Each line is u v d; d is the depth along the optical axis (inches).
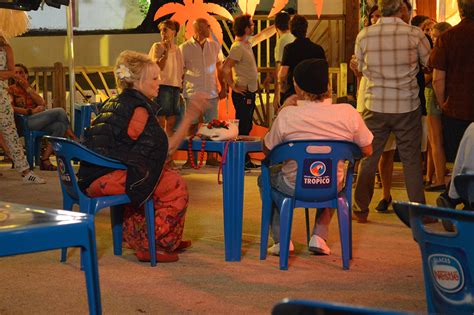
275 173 220.2
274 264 219.8
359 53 278.8
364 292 190.4
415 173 276.8
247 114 461.7
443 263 104.2
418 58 274.8
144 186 210.2
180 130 215.8
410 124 274.4
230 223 223.8
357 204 285.9
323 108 215.2
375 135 277.1
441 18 485.1
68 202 222.1
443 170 365.7
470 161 161.9
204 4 490.0
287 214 213.8
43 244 111.7
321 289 193.0
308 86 214.8
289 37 447.8
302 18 365.7
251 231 271.7
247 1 490.6
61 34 665.0
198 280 201.8
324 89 215.3
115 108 212.5
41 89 647.8
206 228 276.1
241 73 455.2
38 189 385.4
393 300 183.2
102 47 666.8
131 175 209.8
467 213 99.0
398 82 273.0
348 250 214.1
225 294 188.4
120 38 665.6
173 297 185.5
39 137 480.1
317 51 363.9
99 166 211.0
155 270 213.0
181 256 230.4
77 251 235.0
